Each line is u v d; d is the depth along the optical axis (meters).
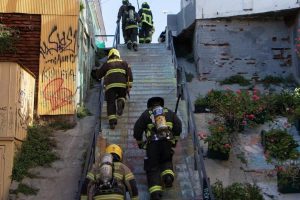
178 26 15.51
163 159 7.54
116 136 9.73
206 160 9.79
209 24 14.12
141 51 14.67
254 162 9.77
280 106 11.38
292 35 14.07
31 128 10.13
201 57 13.96
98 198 6.35
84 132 10.58
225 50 14.05
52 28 11.35
